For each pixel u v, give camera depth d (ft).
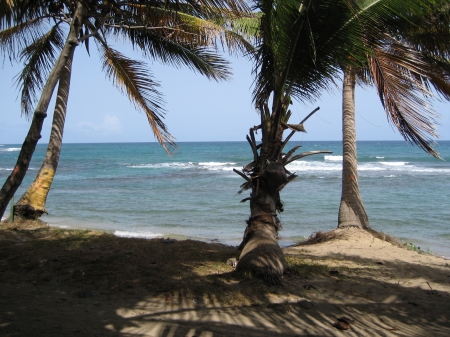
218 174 106.93
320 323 13.53
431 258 24.70
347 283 17.93
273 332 12.62
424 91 20.92
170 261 19.12
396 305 15.78
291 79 18.72
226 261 19.53
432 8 17.72
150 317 13.17
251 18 26.68
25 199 28.76
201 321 13.02
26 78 31.32
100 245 21.94
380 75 21.27
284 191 72.08
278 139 18.69
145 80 29.30
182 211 53.42
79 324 12.36
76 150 300.40
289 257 22.15
